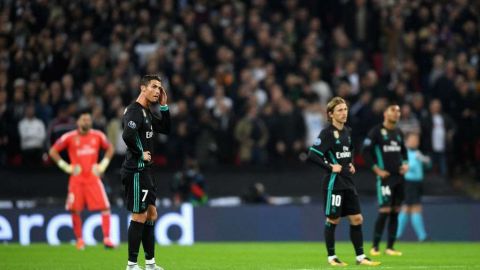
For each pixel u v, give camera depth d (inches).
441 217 1937.7
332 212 1203.2
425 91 2422.5
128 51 2369.6
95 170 1619.1
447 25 2581.2
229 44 2438.5
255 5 2603.3
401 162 1471.5
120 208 1909.4
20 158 2101.4
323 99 2309.3
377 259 1370.6
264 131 2175.2
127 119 1040.8
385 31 2600.9
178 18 2541.8
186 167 2036.2
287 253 1544.0
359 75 2378.2
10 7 2379.4
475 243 1859.0
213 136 2178.9
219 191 2121.1
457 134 2262.6
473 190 2194.9
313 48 2436.0
